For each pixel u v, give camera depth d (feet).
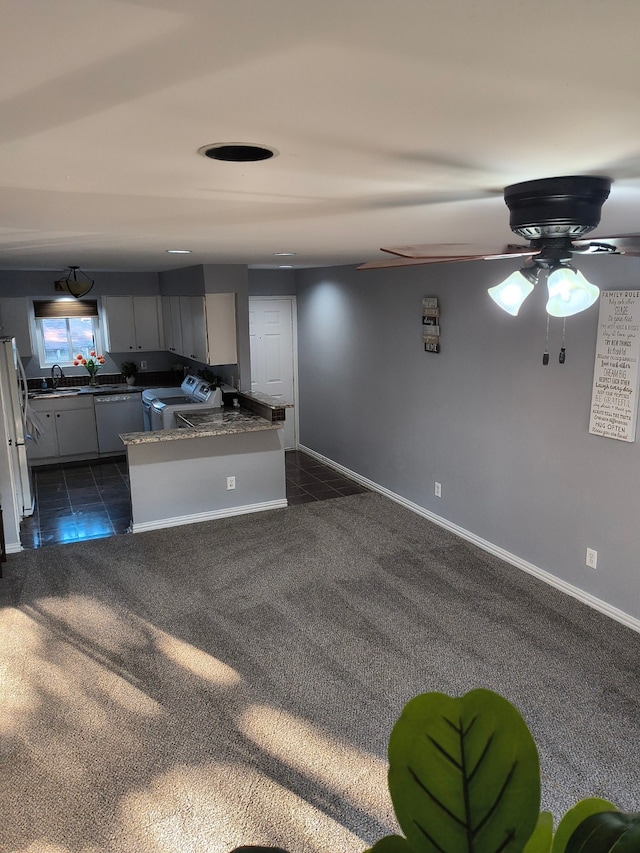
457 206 6.70
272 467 18.67
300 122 3.67
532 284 6.35
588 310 12.13
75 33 2.37
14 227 8.60
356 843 7.48
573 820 2.58
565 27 2.38
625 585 12.05
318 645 11.50
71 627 12.10
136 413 25.29
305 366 24.68
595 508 12.47
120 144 4.11
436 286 16.33
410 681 10.46
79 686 10.33
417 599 13.15
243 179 5.26
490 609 12.73
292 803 8.04
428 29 2.39
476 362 15.23
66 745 9.01
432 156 4.53
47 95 3.12
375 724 9.46
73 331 25.79
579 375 12.47
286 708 9.81
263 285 24.03
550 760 8.68
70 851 7.35
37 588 13.66
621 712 9.63
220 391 20.92
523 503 14.29
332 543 16.08
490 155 4.52
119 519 18.60
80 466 24.08
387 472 19.72
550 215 5.47
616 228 9.11
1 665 10.88
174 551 15.60
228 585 13.83
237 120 3.62
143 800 8.07
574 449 12.78
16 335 23.80
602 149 4.36
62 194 5.94
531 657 11.08
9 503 15.34
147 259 16.35
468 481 16.01
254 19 2.26
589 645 11.42
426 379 17.17
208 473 17.72
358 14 2.25
